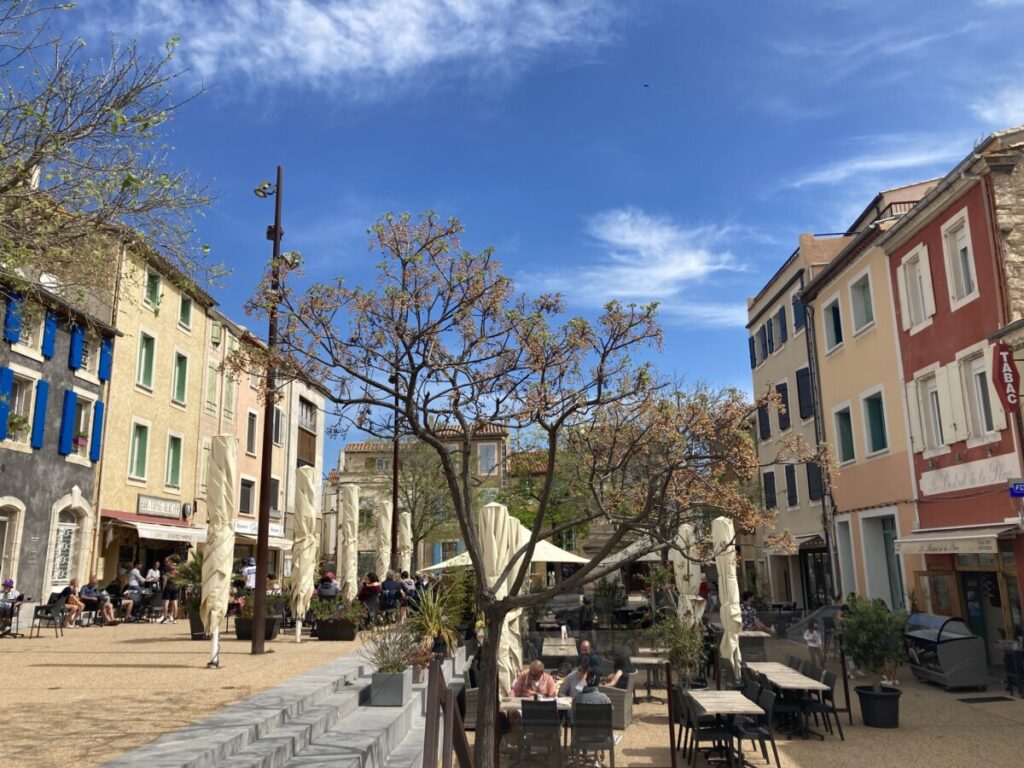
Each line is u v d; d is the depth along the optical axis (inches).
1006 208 603.8
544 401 307.7
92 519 854.5
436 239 319.3
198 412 1128.8
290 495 1481.3
